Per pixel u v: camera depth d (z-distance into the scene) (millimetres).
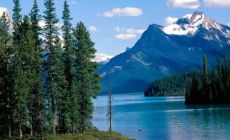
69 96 76938
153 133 95250
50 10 75250
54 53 73812
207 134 89062
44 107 71312
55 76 73625
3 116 70812
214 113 150875
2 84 69875
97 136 75688
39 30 75938
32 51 69750
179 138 84500
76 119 78062
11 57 70500
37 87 70062
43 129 73062
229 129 97188
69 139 69938
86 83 80125
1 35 73812
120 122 130500
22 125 74312
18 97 67938
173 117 142500
